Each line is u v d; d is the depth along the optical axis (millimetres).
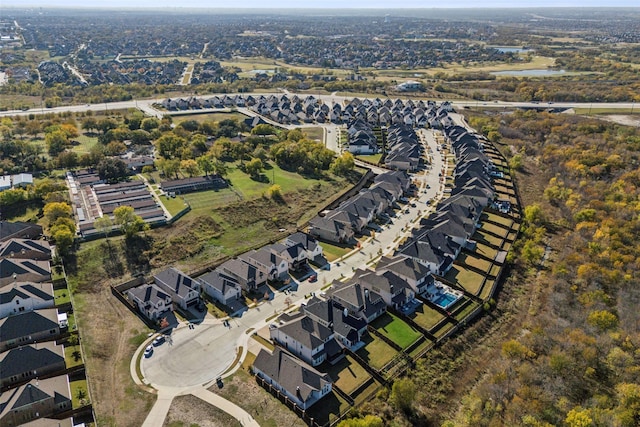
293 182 198250
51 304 113875
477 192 177875
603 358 99875
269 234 157375
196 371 96938
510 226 162750
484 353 107562
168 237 148875
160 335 107312
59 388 87438
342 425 79750
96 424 83438
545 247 151500
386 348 105188
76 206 165875
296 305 119562
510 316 120125
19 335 100750
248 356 101688
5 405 82688
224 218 163750
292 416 86500
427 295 124500
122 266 134125
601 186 182875
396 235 157375
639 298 117688
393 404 90375
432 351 105312
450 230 148625
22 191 166375
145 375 95375
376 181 192000
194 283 119688
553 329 110125
